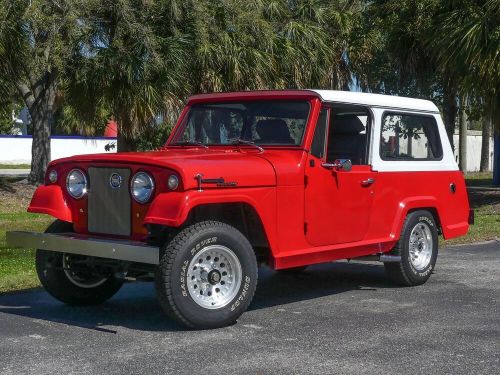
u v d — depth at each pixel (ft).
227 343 19.19
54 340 19.49
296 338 19.70
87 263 22.16
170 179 19.72
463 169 100.27
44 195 22.45
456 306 23.63
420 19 56.95
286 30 64.59
